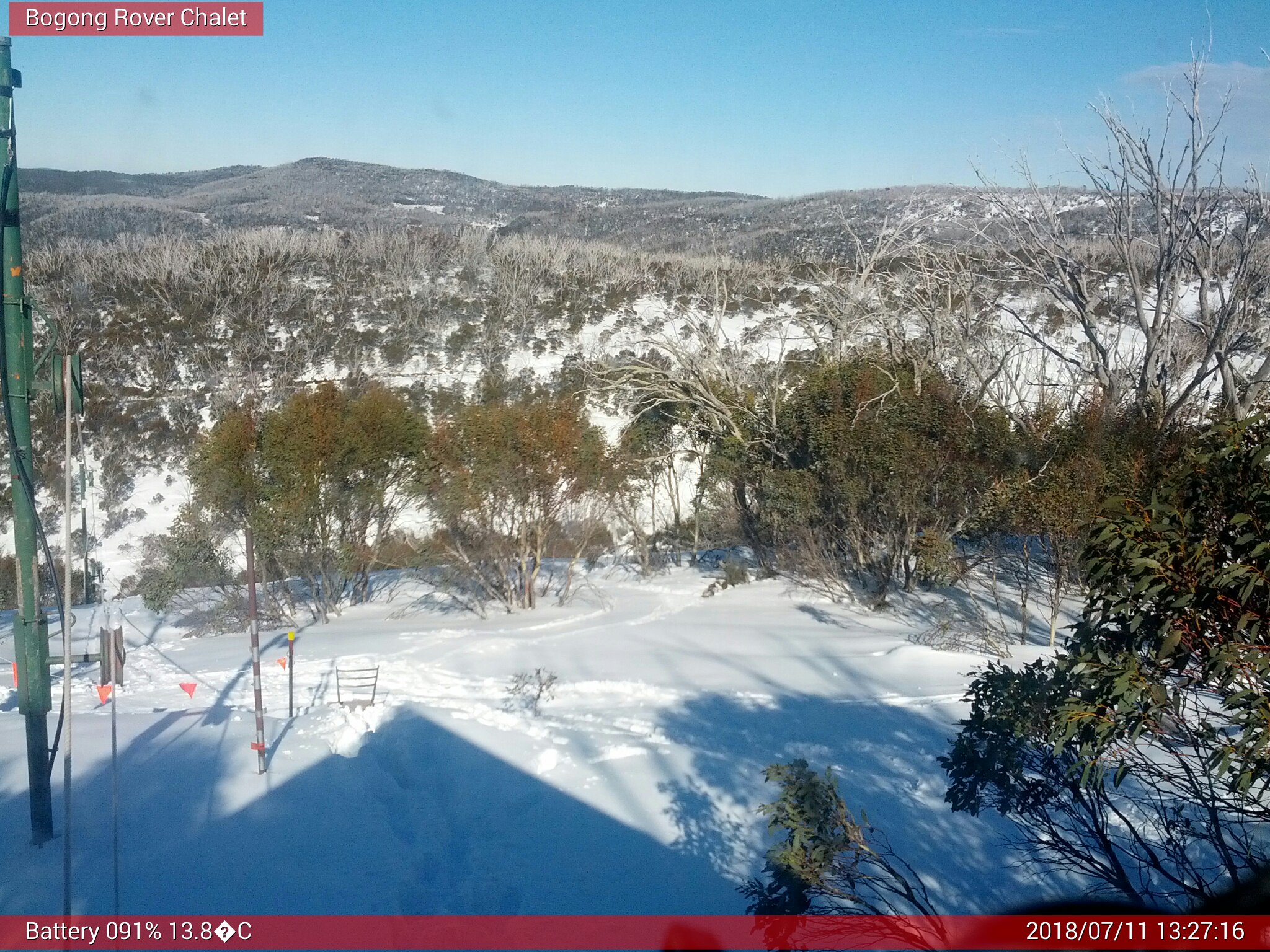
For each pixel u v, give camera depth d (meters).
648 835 8.57
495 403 21.52
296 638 18.06
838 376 20.08
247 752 10.91
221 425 20.28
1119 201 23.27
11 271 8.29
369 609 21.06
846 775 9.47
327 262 45.94
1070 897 5.82
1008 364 28.39
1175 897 5.44
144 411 32.69
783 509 19.73
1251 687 4.11
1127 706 4.30
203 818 8.98
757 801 9.08
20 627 8.43
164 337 36.72
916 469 17.06
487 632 17.81
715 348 23.80
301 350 37.69
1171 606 4.21
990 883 6.92
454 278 46.25
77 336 36.16
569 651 15.91
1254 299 21.86
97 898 7.32
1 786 9.75
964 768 5.89
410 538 21.72
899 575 19.44
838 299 25.42
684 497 29.17
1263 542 3.91
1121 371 22.50
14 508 8.45
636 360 24.69
